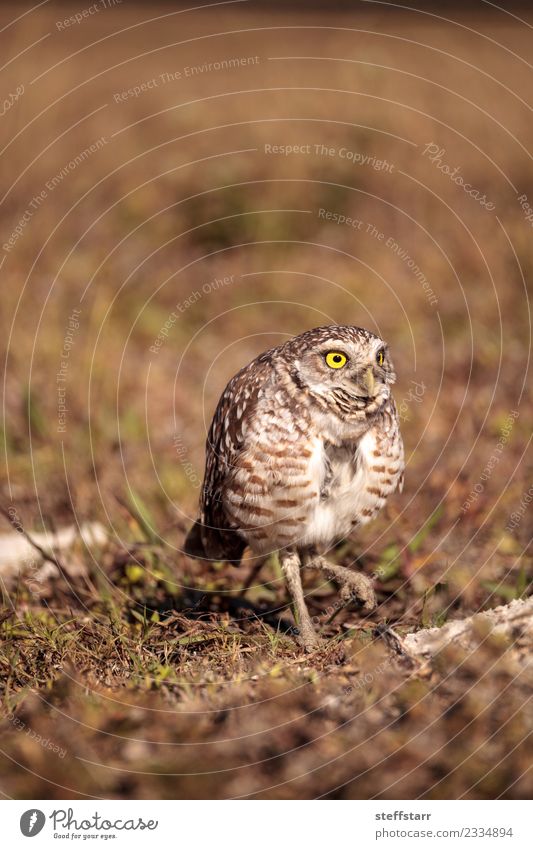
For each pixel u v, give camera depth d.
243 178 18.28
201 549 9.00
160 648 7.64
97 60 23.33
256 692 6.88
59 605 8.73
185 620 7.89
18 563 9.53
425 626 7.90
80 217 17.94
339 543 9.34
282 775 6.20
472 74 22.08
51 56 22.91
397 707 6.59
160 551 9.26
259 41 26.50
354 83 21.33
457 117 20.09
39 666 7.45
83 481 11.06
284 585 8.98
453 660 6.78
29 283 15.88
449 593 8.57
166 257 17.25
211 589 8.95
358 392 7.80
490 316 14.63
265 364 8.21
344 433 7.87
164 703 6.83
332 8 30.83
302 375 7.83
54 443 11.96
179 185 18.48
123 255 17.11
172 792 6.16
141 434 12.76
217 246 17.72
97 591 8.95
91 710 6.65
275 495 7.86
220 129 20.11
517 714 6.36
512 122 20.00
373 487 8.07
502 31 26.66
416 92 21.08
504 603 8.41
